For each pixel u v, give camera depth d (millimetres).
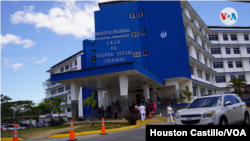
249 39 49281
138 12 35781
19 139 12523
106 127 15367
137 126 16812
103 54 33719
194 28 37844
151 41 33562
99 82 25281
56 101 20234
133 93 35469
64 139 10977
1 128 21000
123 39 33875
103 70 20391
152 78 24516
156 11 34188
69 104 51531
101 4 35906
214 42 48156
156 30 33562
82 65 44344
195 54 36250
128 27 34344
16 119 30125
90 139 9883
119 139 9078
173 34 32281
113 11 35125
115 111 22406
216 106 8469
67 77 22000
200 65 37375
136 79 24297
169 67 31656
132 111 23906
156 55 32812
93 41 45844
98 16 35219
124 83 20234
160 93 33094
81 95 43969
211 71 43781
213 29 49094
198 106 9062
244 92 44594
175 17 32656
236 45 48125
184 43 31359
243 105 9977
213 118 7742
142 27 34969
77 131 13828
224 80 47438
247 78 47094
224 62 47500
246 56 47938
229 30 48188
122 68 19609
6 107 39875
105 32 34469
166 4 33656
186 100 30266
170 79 30359
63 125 20406
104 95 35531
